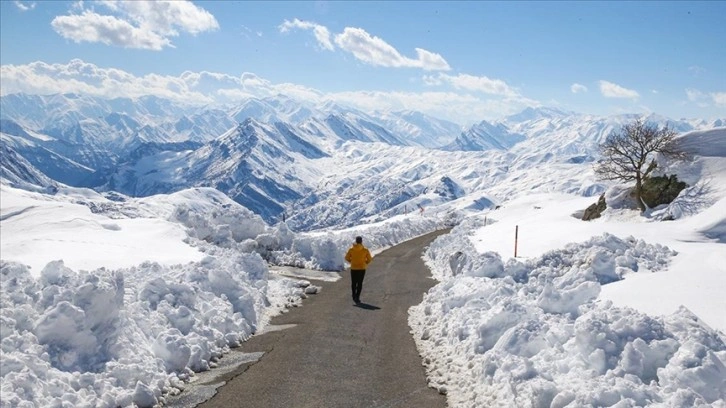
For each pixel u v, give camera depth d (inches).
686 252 689.6
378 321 537.3
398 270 929.5
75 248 721.6
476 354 386.9
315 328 501.4
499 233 1386.6
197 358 378.6
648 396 264.7
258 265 689.6
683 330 327.6
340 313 569.3
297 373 375.2
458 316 472.1
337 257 925.8
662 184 1433.3
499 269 689.0
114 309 356.2
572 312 439.5
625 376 282.2
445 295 570.3
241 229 1073.5
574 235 1083.9
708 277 519.5
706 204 1259.2
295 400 327.6
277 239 1000.2
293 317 546.3
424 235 1756.9
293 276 813.9
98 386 303.1
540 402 275.1
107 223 936.3
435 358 411.2
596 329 315.9
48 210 1008.2
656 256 663.1
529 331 358.6
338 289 717.9
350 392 343.3
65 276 385.7
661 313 426.3
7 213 983.6
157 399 315.3
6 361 282.5
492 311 430.0
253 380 359.3
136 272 511.5
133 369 322.0
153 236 879.1
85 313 340.5
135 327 370.6
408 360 412.2
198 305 459.2
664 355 299.9
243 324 471.8
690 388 267.6
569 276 570.3
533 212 2018.9
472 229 1684.3
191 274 514.9
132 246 784.3
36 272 528.4
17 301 349.4
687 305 440.1
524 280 666.2
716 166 1393.9
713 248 679.7
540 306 447.5
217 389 341.4
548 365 317.1
